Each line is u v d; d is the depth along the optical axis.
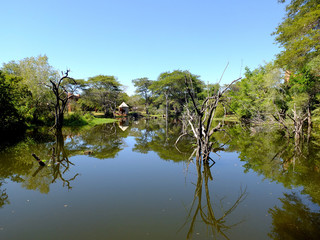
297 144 13.45
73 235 3.95
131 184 6.88
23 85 20.94
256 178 7.39
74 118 30.47
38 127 22.66
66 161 9.78
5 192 6.07
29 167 8.52
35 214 4.79
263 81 29.22
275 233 4.09
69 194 6.00
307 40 11.98
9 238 3.83
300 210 5.02
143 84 69.44
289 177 7.38
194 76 57.47
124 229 4.19
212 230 4.18
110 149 12.98
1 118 15.61
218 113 42.97
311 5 13.83
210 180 7.27
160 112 60.97
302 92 20.70
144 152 12.20
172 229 4.21
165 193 6.15
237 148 13.02
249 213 4.92
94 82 57.25
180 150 12.89
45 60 25.77
